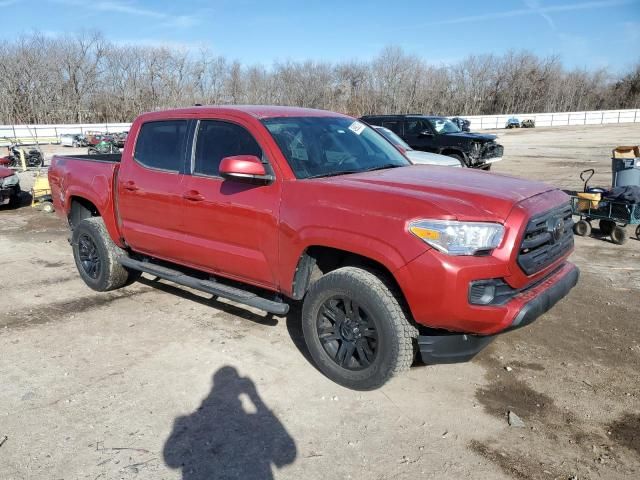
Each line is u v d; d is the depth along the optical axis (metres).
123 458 2.99
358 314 3.54
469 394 3.66
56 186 6.15
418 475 2.86
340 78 73.44
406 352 3.40
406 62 72.94
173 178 4.55
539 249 3.43
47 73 65.19
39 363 4.10
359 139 4.63
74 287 5.89
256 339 4.50
